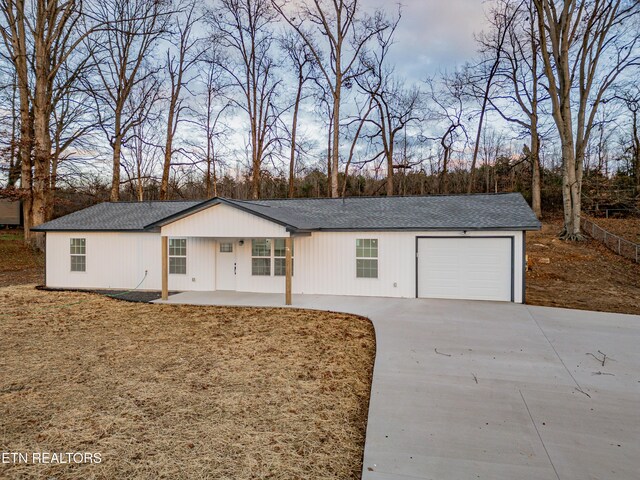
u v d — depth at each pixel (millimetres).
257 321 9086
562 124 18766
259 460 3760
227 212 11133
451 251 11641
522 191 29438
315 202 15148
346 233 12312
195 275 13430
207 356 6676
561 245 18219
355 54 24500
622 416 4582
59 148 23500
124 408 4781
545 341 7430
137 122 24422
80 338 7746
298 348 7121
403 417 4594
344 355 6770
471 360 6441
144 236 13758
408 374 5875
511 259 11188
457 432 4250
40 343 7414
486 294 11406
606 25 18219
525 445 3984
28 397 5070
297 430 4328
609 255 16828
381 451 3895
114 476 3504
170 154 25234
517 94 22516
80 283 14289
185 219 11492
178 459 3760
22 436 4145
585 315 9500
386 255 12062
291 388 5410
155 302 11281
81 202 29141
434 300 11430
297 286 12719
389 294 12047
